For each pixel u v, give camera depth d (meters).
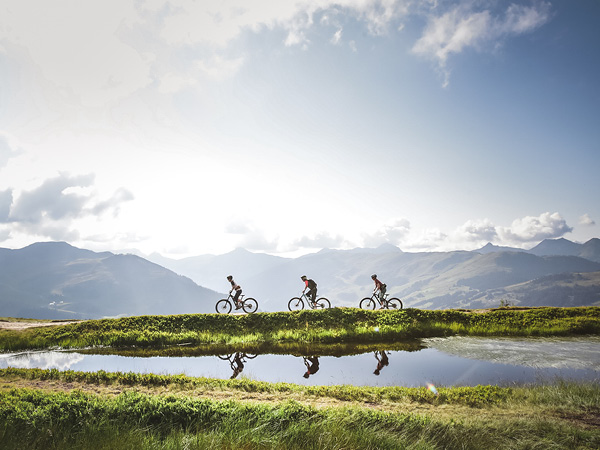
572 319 30.91
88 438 8.08
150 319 29.69
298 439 8.64
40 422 8.70
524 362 20.12
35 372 14.69
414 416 10.52
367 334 27.44
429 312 32.09
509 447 8.71
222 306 32.03
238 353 23.09
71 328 27.81
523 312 33.22
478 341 25.92
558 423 10.16
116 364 20.30
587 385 14.27
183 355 22.70
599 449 8.66
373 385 15.83
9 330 27.61
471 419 10.45
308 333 27.52
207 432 8.84
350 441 8.57
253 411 10.08
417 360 20.80
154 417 9.51
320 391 13.55
